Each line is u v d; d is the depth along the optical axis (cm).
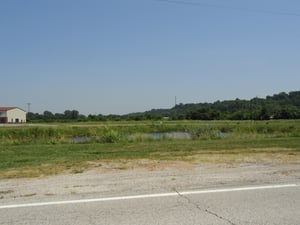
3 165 955
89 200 591
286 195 624
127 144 1712
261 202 579
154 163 966
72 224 473
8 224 476
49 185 698
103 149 1438
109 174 807
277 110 9556
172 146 1520
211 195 623
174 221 484
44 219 496
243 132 2578
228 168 882
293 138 1969
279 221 483
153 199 597
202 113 9812
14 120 9512
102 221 485
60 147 1553
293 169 869
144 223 476
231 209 540
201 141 1808
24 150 1413
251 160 1019
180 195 622
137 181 730
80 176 785
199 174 802
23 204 569
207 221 484
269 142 1642
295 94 13725
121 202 579
